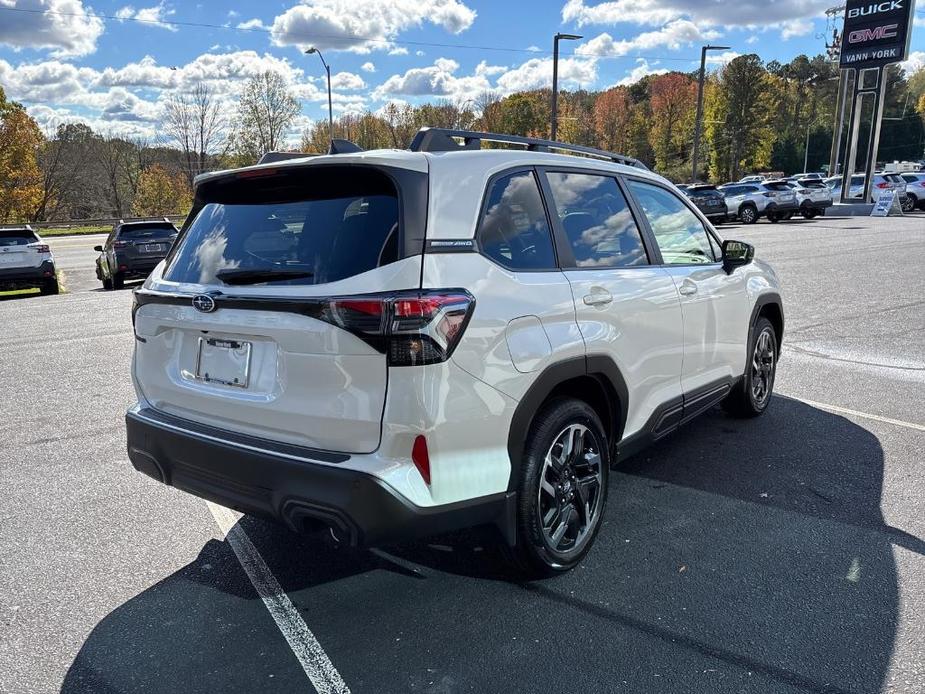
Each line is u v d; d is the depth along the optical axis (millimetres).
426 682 2438
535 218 3031
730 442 4770
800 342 7754
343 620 2830
